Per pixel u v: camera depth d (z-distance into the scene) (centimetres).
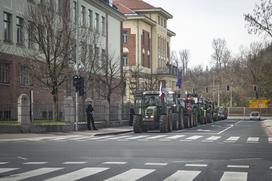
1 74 3903
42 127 3241
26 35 4097
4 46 3928
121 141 2456
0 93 3878
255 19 3778
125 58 8256
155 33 9044
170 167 1382
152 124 3453
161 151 1867
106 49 6369
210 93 12206
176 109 3897
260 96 10338
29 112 3212
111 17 6650
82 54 4238
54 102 3647
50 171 1303
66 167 1386
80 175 1224
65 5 4091
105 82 4969
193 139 2608
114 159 1588
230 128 4284
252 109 10588
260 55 9119
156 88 6825
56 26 3803
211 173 1262
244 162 1505
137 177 1190
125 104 4900
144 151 1869
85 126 3659
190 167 1383
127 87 6694
